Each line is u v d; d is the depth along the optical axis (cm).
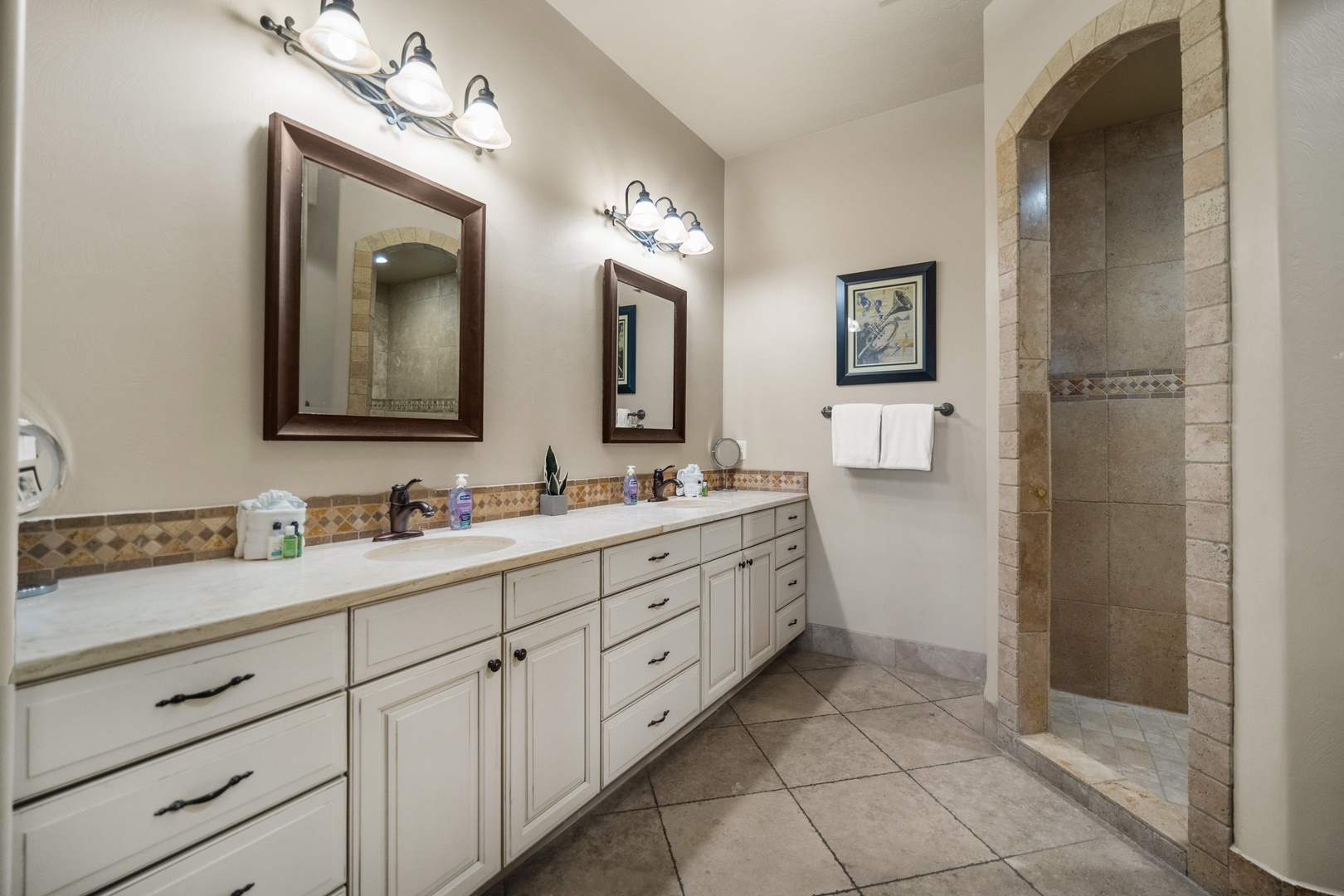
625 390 256
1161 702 231
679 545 197
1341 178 120
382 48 162
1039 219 200
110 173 114
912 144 284
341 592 100
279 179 137
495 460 198
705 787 179
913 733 215
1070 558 248
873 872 143
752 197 330
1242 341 130
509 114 202
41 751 70
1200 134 138
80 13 110
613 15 225
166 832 80
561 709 148
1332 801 119
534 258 213
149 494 119
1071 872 143
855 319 296
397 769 110
